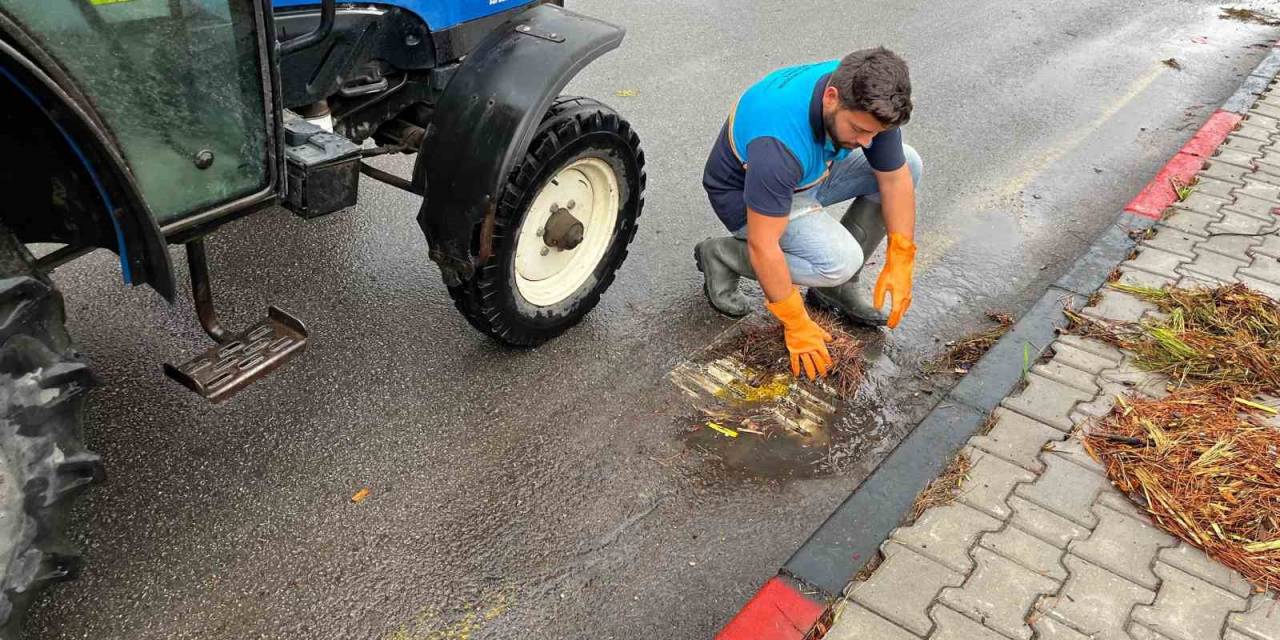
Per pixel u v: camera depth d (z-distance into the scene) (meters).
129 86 2.09
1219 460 2.72
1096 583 2.38
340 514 2.67
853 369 3.30
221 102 2.28
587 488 2.80
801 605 2.35
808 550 2.51
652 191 4.50
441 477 2.82
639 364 3.36
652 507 2.74
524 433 3.00
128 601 2.38
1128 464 2.74
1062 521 2.57
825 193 3.36
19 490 1.82
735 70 5.91
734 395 3.22
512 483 2.81
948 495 2.66
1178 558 2.46
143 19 2.04
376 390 3.15
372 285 3.70
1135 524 2.56
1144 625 2.27
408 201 4.32
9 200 2.17
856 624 2.27
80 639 2.28
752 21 6.80
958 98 5.67
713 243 3.48
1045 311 3.51
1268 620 2.29
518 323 3.20
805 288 3.78
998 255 4.07
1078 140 5.20
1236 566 2.42
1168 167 4.61
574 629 2.37
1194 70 6.24
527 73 2.77
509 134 2.72
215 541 2.56
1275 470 2.67
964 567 2.43
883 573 2.41
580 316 3.48
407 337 3.42
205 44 2.17
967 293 3.79
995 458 2.80
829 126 2.75
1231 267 3.75
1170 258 3.82
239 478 2.77
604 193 3.38
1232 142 4.90
